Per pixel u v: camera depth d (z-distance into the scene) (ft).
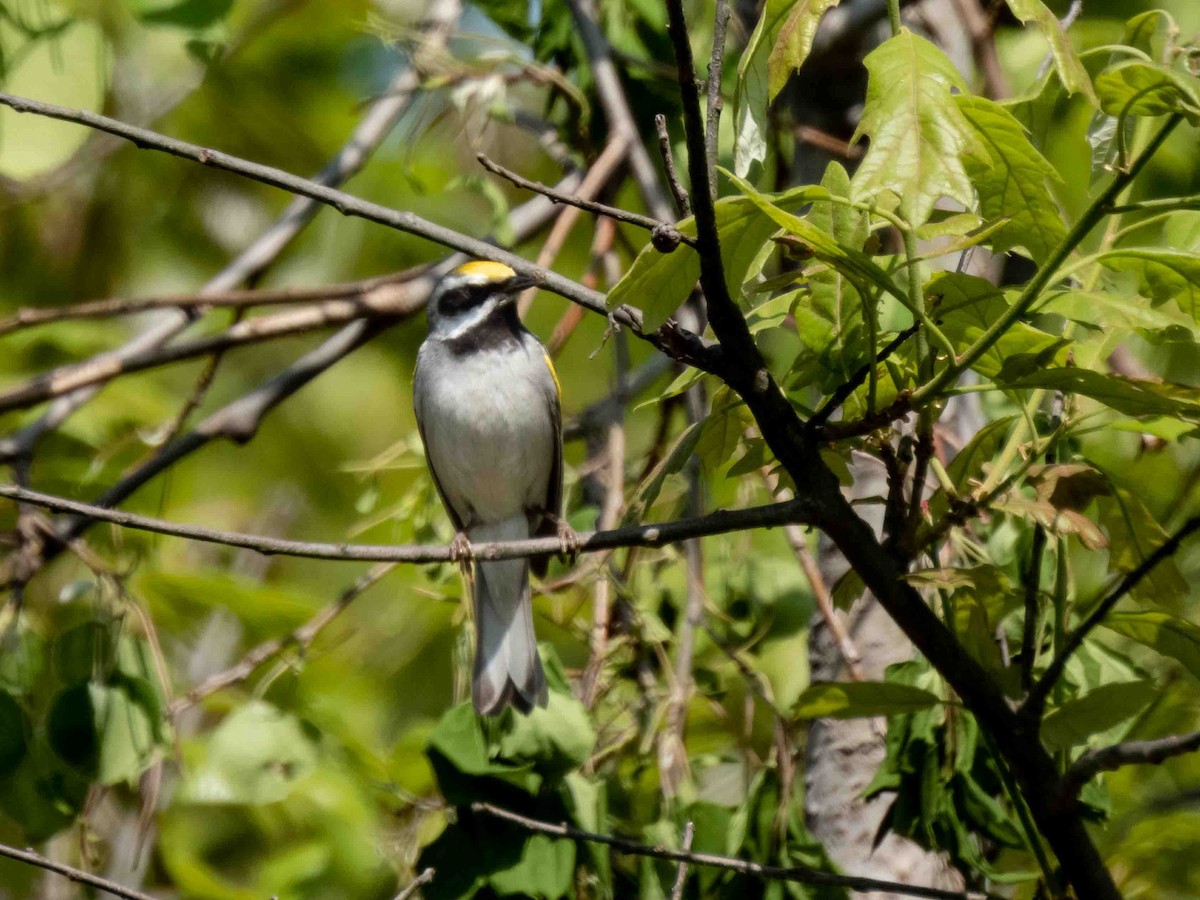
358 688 46.55
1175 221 23.97
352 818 38.01
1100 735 25.94
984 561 25.00
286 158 55.93
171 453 35.55
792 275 21.84
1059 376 20.27
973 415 31.32
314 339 58.23
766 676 35.68
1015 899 29.76
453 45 47.37
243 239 55.62
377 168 54.95
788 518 21.86
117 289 54.24
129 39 48.57
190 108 54.75
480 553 23.39
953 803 24.18
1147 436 29.22
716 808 27.73
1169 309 22.45
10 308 52.70
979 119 20.40
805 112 34.30
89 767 27.53
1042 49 41.06
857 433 21.08
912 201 18.67
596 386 57.88
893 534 22.02
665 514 36.68
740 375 20.88
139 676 28.37
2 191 48.91
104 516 21.58
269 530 55.06
